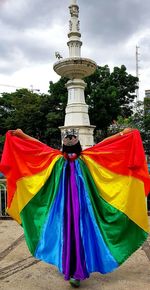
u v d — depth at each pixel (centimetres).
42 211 385
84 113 960
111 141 395
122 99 2081
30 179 393
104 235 366
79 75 948
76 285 357
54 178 387
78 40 966
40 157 398
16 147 402
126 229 375
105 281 377
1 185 773
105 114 1828
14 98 2300
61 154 395
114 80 2045
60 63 909
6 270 423
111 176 384
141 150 378
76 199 365
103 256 352
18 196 394
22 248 520
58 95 1952
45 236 368
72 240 353
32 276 399
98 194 380
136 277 389
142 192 377
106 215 375
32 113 2077
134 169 380
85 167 386
